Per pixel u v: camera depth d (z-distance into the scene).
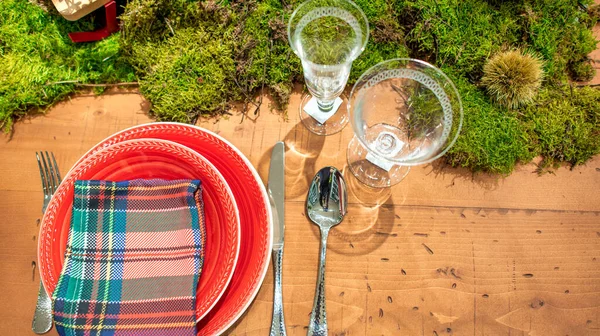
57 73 0.77
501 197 0.75
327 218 0.73
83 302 0.59
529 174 0.76
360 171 0.75
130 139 0.66
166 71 0.76
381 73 0.68
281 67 0.77
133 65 0.77
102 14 0.80
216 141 0.66
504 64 0.73
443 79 0.66
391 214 0.74
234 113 0.77
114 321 0.58
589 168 0.76
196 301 0.60
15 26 0.77
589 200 0.75
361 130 0.68
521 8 0.80
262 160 0.75
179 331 0.58
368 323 0.70
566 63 0.80
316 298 0.69
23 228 0.72
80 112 0.77
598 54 0.80
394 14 0.80
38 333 0.67
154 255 0.61
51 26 0.78
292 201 0.74
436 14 0.79
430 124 0.70
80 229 0.61
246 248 0.64
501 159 0.74
